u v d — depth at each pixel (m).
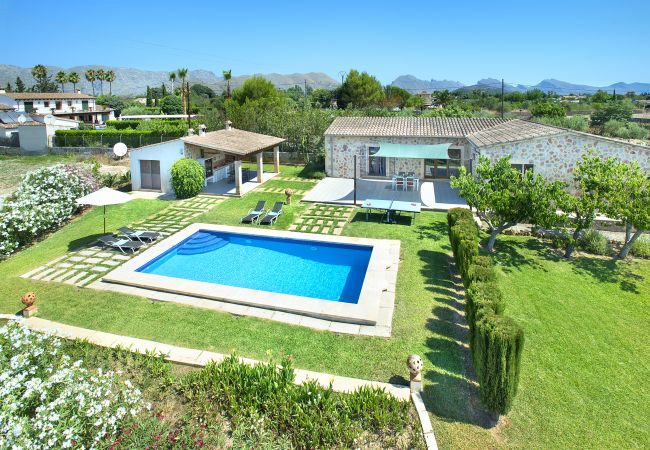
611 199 19.27
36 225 22.42
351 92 94.50
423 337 13.71
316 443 9.31
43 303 15.99
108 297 16.52
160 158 32.31
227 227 24.78
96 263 19.77
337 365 12.32
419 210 25.03
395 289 17.09
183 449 9.11
